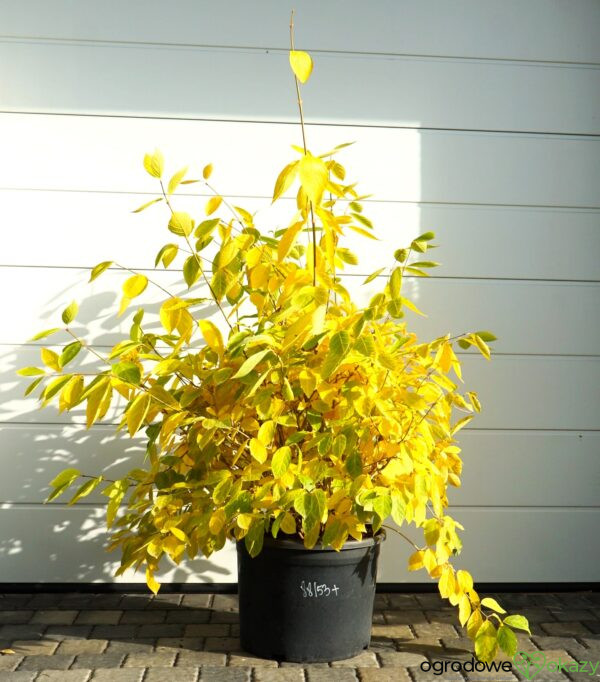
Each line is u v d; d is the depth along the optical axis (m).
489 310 4.16
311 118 4.12
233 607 3.86
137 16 4.08
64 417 4.06
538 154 4.20
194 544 3.19
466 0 4.18
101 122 4.07
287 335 2.86
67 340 4.05
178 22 4.09
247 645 3.29
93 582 4.07
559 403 4.19
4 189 4.04
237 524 3.01
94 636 3.46
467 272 4.16
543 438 4.18
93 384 2.86
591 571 4.20
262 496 2.94
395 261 4.12
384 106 4.14
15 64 4.04
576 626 3.65
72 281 4.06
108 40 4.07
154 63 4.08
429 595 4.10
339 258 3.37
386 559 4.13
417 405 3.04
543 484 4.18
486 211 4.17
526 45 4.19
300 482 2.97
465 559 4.16
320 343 3.11
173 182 3.06
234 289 3.26
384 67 4.15
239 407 3.08
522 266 4.18
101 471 4.07
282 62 4.12
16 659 3.19
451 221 4.16
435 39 4.16
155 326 4.07
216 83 4.10
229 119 4.10
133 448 4.08
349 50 4.14
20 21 4.04
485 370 4.16
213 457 3.13
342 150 4.12
